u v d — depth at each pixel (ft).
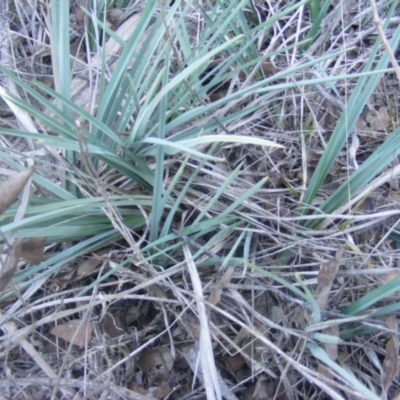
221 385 1.72
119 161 1.76
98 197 1.70
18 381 1.63
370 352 1.80
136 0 2.50
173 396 1.78
